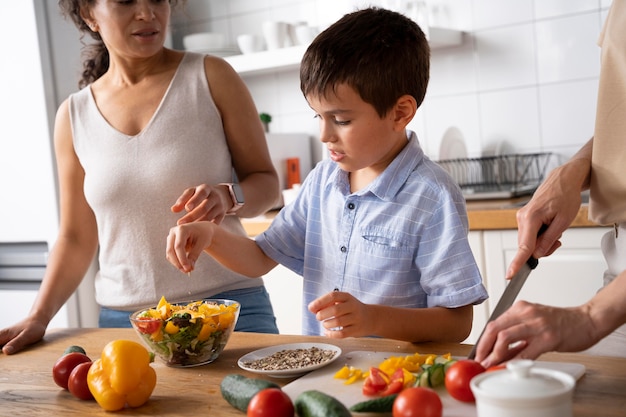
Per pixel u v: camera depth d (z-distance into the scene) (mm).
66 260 1668
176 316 1113
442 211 1264
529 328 872
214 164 1604
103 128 1618
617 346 1204
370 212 1340
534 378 751
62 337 1448
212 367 1140
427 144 2912
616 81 1164
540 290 2178
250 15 3307
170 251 1292
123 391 968
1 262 2799
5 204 2750
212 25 3416
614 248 1243
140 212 1577
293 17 3193
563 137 2652
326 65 1222
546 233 1121
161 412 960
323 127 1268
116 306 1619
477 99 2793
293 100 3219
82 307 2682
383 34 1259
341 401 912
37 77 2633
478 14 2758
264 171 1685
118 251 1608
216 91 1613
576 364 981
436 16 2844
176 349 1119
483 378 784
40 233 2697
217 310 1180
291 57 2869
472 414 836
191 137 1584
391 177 1314
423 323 1169
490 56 2752
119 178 1577
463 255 1225
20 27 2639
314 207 1450
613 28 1168
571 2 2584
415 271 1311
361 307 1123
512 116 2736
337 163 1313
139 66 1618
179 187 1569
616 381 926
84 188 1648
